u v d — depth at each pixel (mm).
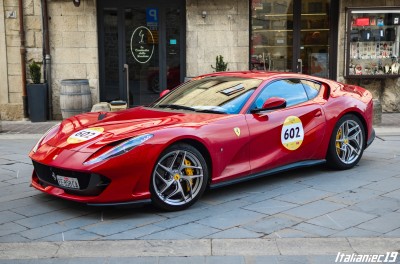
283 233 4383
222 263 3822
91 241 4281
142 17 12297
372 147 8180
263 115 5660
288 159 5891
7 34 11797
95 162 4621
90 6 11836
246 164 5496
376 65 12125
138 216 4906
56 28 11867
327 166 6594
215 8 12016
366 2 12062
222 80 6301
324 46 12555
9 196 5691
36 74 11719
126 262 3869
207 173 5172
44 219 4887
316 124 6113
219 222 4699
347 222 4641
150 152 4754
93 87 12062
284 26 12500
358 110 6539
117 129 5066
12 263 3896
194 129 5090
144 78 12500
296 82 6250
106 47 12289
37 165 5164
